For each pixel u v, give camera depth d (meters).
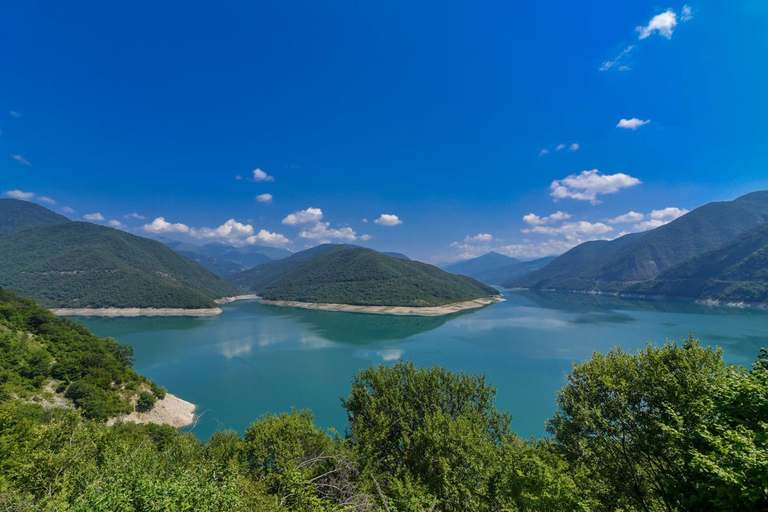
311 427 23.33
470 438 16.30
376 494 15.22
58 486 13.64
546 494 12.73
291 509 12.42
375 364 80.62
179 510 9.47
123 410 50.94
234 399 60.69
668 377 12.80
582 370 16.17
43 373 52.91
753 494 7.32
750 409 9.49
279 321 159.25
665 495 11.70
